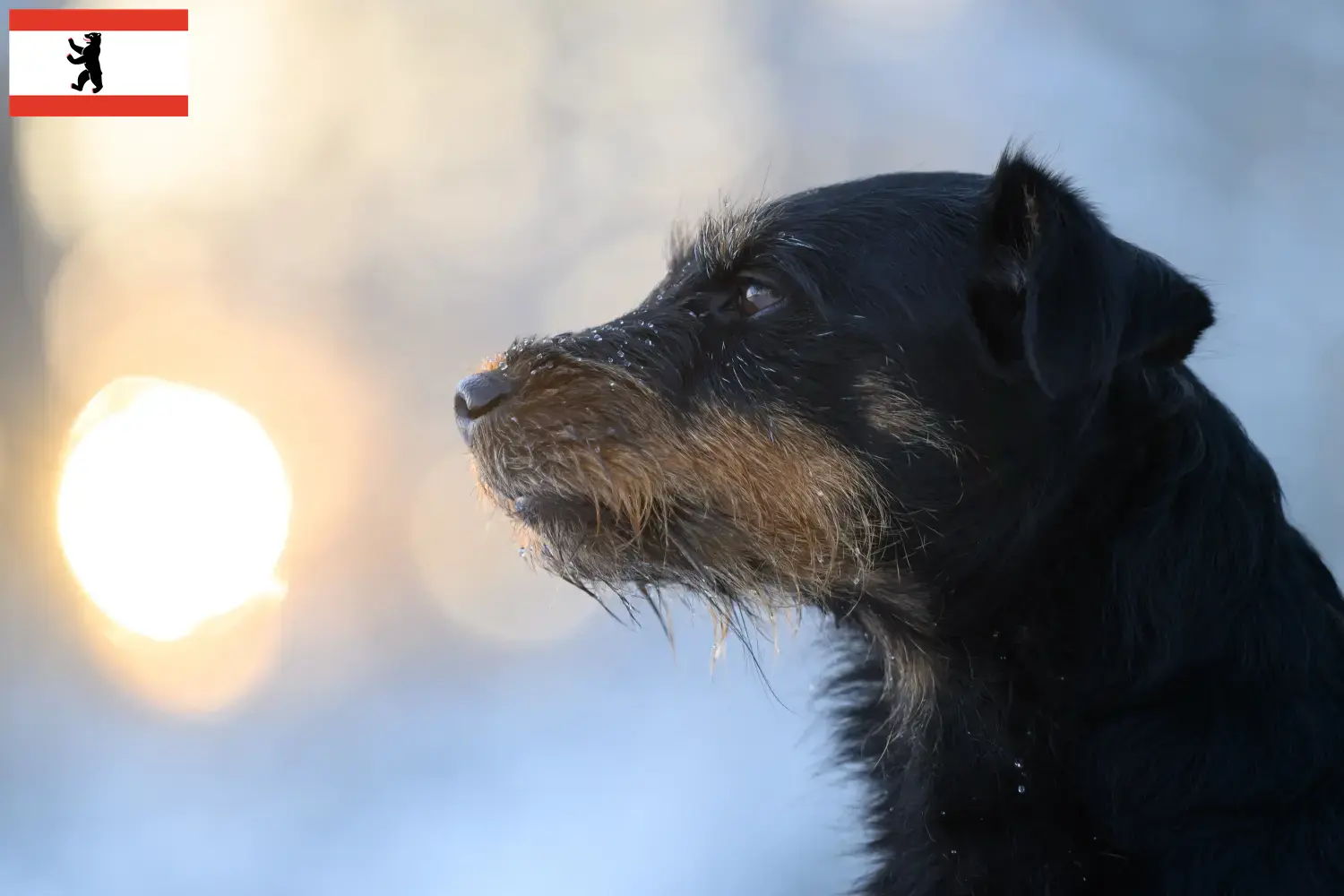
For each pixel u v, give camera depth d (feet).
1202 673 12.47
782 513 13.70
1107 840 12.46
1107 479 12.91
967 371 13.30
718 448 13.78
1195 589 12.59
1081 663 12.80
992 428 13.20
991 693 13.19
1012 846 12.82
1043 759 12.87
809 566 13.79
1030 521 13.04
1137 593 12.66
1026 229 13.07
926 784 13.58
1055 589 12.96
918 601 13.60
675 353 14.10
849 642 15.71
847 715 15.38
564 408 14.06
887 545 13.48
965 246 13.57
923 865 13.34
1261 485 13.37
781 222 14.23
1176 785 12.19
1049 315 11.96
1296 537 13.66
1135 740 12.46
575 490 13.98
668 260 17.49
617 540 14.11
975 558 13.26
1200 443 13.04
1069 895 12.44
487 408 14.29
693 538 13.91
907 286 13.47
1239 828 11.94
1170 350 12.78
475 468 14.69
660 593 15.23
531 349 14.87
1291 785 12.03
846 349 13.56
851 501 13.55
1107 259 12.21
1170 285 12.66
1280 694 12.34
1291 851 11.75
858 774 15.05
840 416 13.56
